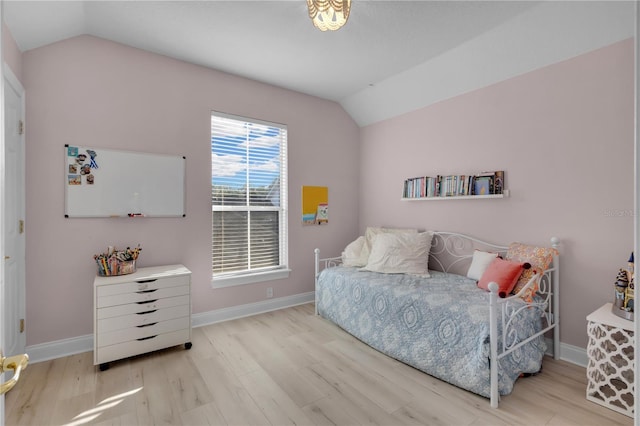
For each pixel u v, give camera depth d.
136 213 2.77
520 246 2.61
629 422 1.72
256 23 2.43
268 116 3.54
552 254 2.39
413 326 2.34
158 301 2.49
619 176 2.18
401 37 2.62
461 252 3.14
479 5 2.21
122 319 2.35
